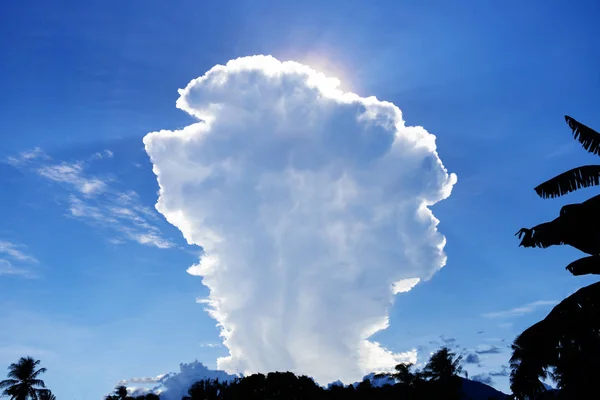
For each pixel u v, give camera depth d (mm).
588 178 13406
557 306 12828
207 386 100500
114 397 99125
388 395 76000
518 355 13805
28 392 74500
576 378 12742
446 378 70750
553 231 13258
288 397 92375
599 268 13016
